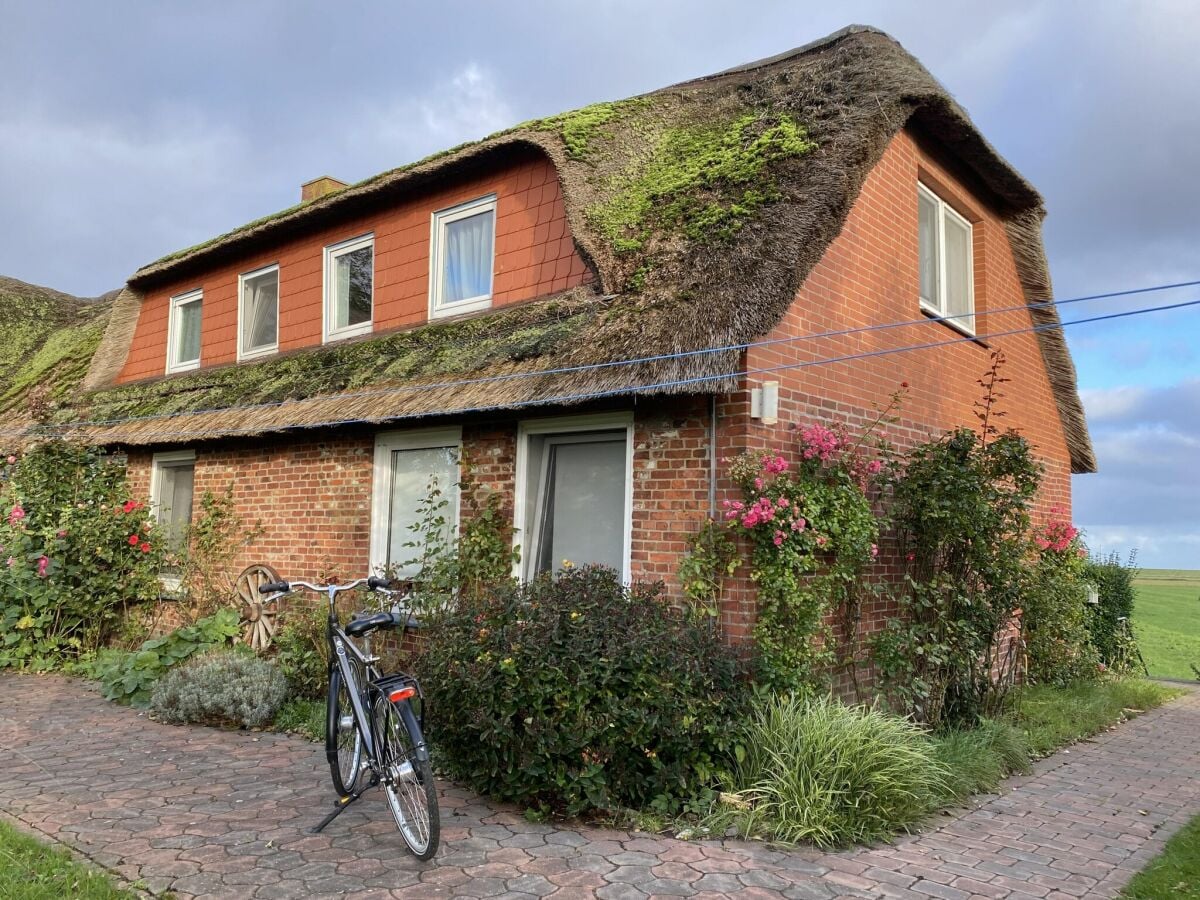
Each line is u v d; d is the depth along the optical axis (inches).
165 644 317.7
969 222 361.7
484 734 177.9
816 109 271.6
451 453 301.0
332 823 177.5
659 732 181.2
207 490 390.0
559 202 321.1
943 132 314.2
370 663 174.1
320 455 342.3
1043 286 390.3
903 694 244.5
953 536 257.0
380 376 313.0
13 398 560.7
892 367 287.9
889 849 171.5
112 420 438.0
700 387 207.5
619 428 248.5
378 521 318.3
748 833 171.5
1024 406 387.9
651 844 167.9
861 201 275.6
